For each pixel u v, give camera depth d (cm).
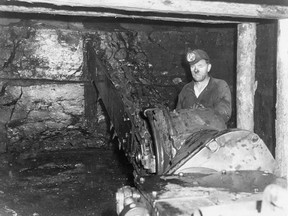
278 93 324
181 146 220
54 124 563
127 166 511
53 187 430
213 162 200
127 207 157
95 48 543
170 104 576
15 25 526
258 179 186
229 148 203
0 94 535
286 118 323
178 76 590
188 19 380
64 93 560
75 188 430
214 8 283
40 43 539
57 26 545
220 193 168
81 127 573
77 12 347
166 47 583
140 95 382
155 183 181
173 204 157
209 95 326
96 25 559
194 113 241
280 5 296
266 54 498
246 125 402
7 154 538
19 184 436
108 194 414
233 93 605
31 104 551
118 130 303
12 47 530
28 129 554
